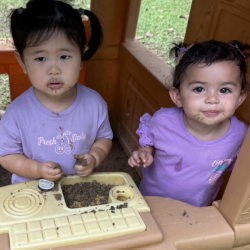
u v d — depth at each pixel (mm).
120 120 2621
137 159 1240
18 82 2014
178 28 4078
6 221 754
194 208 942
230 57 1032
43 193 867
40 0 1014
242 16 1320
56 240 718
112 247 745
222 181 1389
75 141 1209
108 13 2256
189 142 1218
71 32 979
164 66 2113
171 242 819
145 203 873
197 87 1049
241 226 889
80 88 1229
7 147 1143
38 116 1138
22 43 978
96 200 958
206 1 1569
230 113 1055
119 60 2473
